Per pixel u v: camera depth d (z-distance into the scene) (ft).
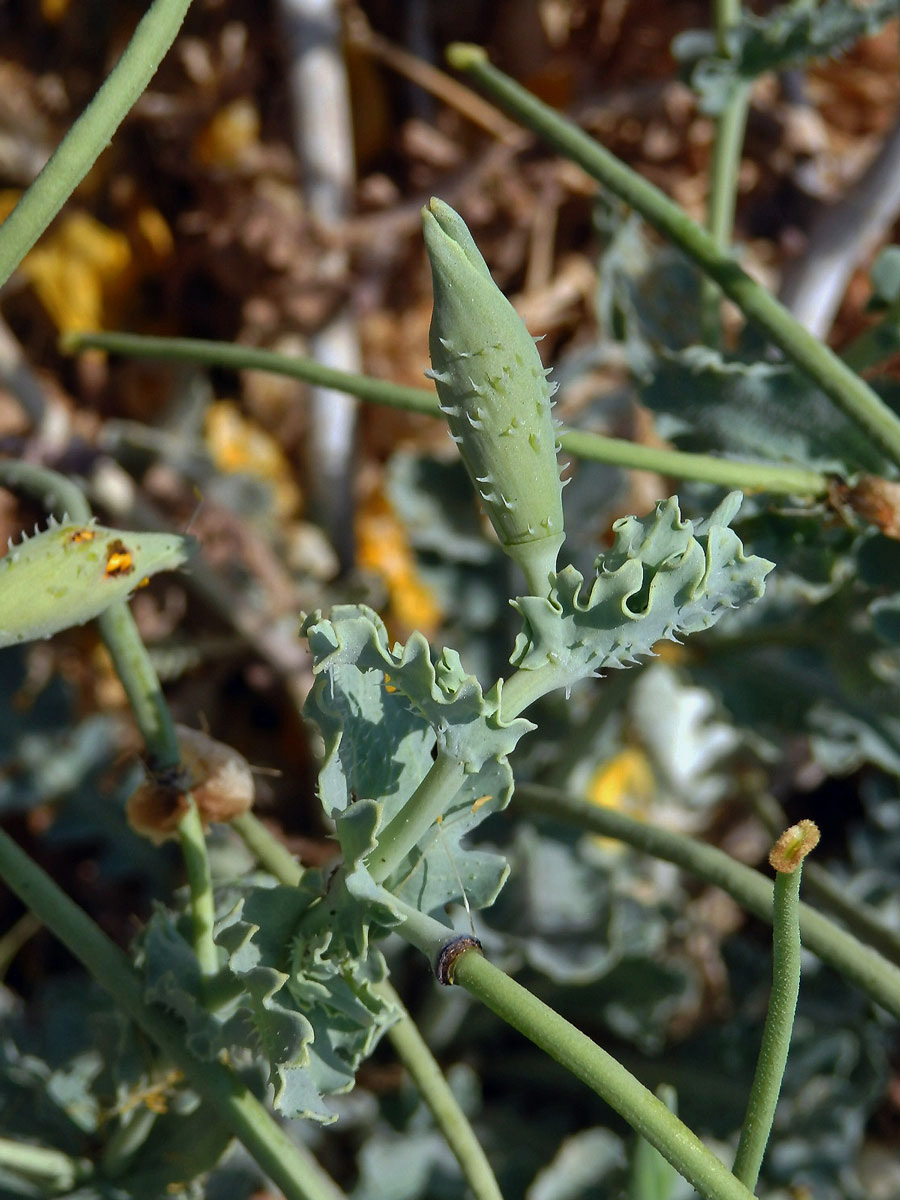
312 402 1.50
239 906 0.63
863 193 1.46
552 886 1.26
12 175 1.51
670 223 0.84
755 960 1.38
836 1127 1.19
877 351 1.02
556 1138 1.25
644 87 1.58
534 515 0.54
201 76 1.49
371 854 0.59
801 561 0.91
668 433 0.94
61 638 1.47
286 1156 0.69
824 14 1.01
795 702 1.17
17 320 1.53
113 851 1.32
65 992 1.18
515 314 0.52
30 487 0.86
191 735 0.75
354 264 1.50
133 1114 0.80
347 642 0.54
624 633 0.54
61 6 1.50
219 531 1.45
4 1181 0.84
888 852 1.35
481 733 0.54
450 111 1.60
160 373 1.52
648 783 1.49
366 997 0.62
